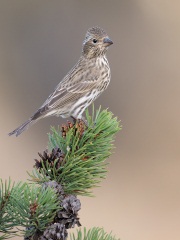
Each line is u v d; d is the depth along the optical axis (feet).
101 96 60.80
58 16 69.56
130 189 53.26
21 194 19.26
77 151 21.42
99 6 69.97
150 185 53.83
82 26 69.51
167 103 61.31
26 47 66.64
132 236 48.47
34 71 63.87
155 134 58.75
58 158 20.95
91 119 22.58
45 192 19.15
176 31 68.54
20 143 55.93
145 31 68.80
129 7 69.67
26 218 19.30
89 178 20.93
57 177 20.81
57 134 22.40
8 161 54.80
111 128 22.39
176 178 54.44
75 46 67.46
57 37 67.15
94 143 21.99
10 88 62.23
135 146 58.03
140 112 60.49
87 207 50.62
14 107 60.90
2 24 68.08
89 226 48.75
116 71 64.59
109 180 54.03
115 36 68.90
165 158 56.70
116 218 49.90
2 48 65.87
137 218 50.16
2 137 56.85
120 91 62.08
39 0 68.90
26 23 69.31
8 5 70.13
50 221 19.21
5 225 19.12
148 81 63.57
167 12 69.56
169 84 63.36
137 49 67.26
